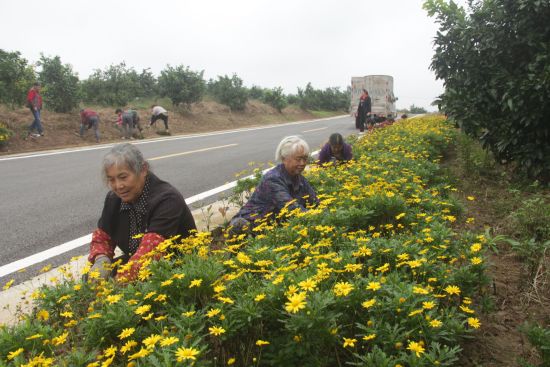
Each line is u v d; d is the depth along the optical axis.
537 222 4.43
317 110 49.03
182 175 8.68
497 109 6.82
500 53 6.56
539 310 3.04
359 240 2.99
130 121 18.75
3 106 17.67
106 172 3.03
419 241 3.06
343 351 2.27
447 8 7.02
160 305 2.32
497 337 2.72
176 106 27.88
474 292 2.85
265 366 2.21
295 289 2.06
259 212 4.16
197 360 1.90
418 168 6.18
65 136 16.95
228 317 2.11
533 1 5.95
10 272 4.00
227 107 32.41
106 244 3.39
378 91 27.41
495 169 7.35
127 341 2.13
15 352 1.98
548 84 5.67
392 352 2.05
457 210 4.62
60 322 2.55
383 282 2.37
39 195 7.29
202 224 4.84
